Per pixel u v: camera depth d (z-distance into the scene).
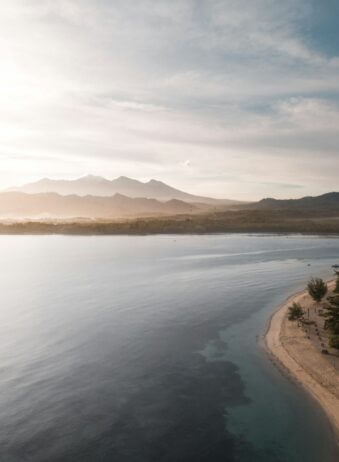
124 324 60.38
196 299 76.62
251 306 70.00
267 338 52.09
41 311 69.06
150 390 38.00
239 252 165.12
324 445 29.09
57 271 119.44
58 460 27.55
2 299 79.50
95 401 35.91
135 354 47.56
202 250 176.00
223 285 91.12
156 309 69.19
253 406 34.69
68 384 39.41
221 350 48.47
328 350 45.34
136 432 30.88
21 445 29.25
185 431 31.09
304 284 90.38
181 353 47.66
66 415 33.47
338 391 36.16
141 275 108.62
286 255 152.12
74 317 64.81
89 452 28.47
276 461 27.42
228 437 30.12
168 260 141.50
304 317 59.25
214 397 36.47
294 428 31.27
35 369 43.22
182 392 37.53
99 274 112.06
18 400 36.09
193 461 27.55
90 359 46.06
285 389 37.69
